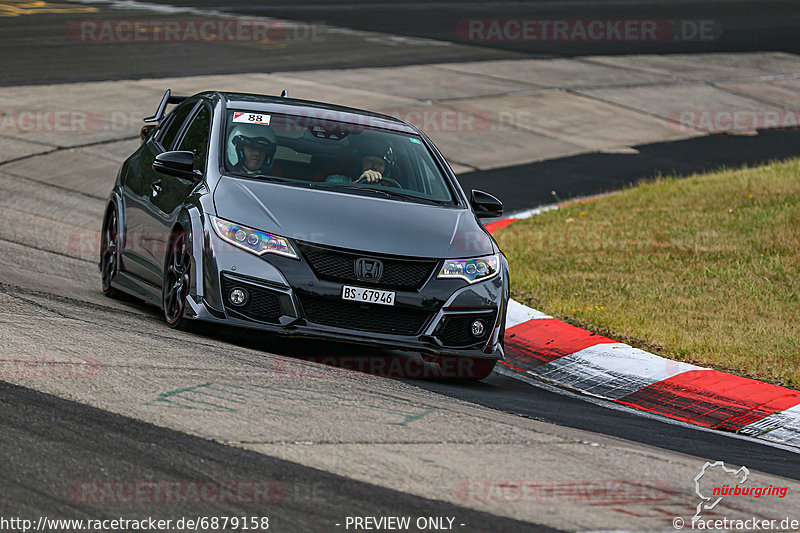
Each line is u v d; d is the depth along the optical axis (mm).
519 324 34875
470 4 138125
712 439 24906
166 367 22125
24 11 105125
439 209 28656
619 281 40344
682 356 31594
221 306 25406
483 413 22938
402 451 18484
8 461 15906
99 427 17828
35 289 30312
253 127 29578
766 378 29812
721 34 128125
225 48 94125
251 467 16734
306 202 26750
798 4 158250
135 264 30641
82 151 59469
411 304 25891
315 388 22328
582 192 62250
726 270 41812
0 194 49906
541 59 103000
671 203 55125
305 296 25312
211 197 26734
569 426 23391
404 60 96062
